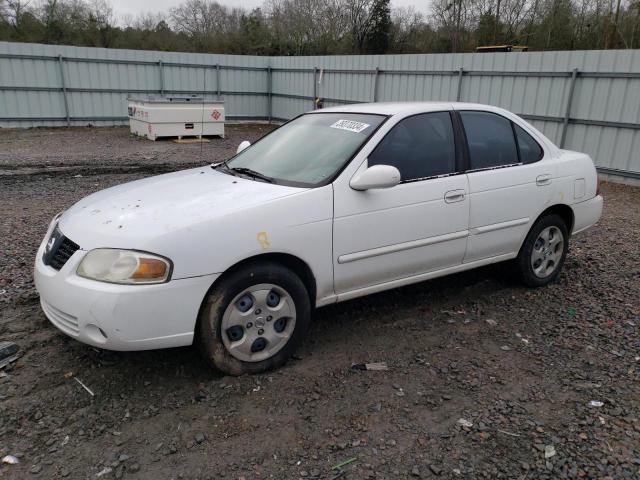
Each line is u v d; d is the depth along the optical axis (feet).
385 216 12.07
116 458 8.46
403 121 12.95
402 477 8.18
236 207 10.39
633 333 13.21
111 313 9.29
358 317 13.91
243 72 75.36
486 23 113.50
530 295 15.64
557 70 39.88
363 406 9.96
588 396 10.42
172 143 54.24
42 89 63.10
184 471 8.22
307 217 10.96
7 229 21.09
